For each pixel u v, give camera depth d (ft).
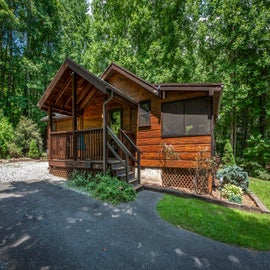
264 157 33.50
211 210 13.34
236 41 34.09
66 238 8.98
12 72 55.31
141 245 8.61
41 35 58.70
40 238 8.91
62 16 63.72
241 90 34.86
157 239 9.18
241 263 7.58
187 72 41.47
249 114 41.22
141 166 23.34
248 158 36.24
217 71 39.22
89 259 7.46
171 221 11.21
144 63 40.96
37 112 58.03
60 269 6.82
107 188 14.84
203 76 40.27
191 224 10.83
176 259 7.66
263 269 7.27
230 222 11.37
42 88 56.29
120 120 27.30
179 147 20.40
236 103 36.55
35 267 6.90
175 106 20.81
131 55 42.39
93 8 47.80
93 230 9.86
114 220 11.18
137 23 42.34
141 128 23.65
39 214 11.67
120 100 21.20
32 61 55.31
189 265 7.32
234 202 15.16
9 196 15.05
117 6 44.47
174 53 41.50
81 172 20.21
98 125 29.45
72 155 21.07
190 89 18.60
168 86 19.62
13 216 11.29
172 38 42.11
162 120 21.63
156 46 39.83
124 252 8.01
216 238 9.41
